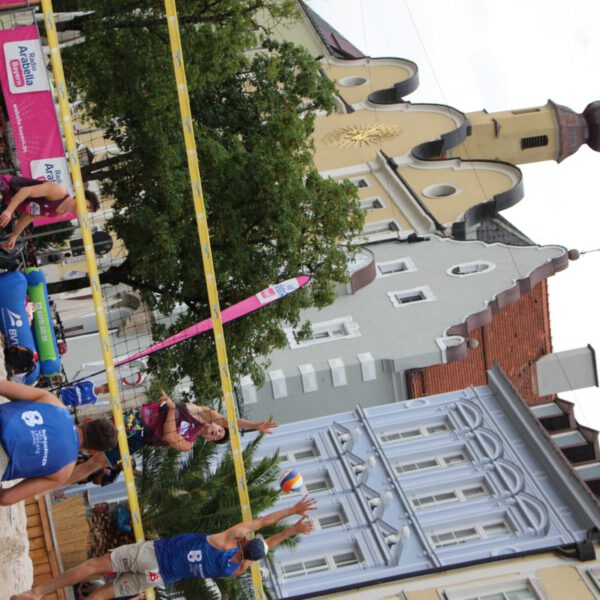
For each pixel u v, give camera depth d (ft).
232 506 61.26
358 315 111.86
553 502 84.64
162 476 61.00
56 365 58.39
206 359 79.51
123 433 36.40
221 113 86.99
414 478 90.12
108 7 72.18
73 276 116.47
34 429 29.53
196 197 36.11
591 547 77.05
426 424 98.07
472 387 100.22
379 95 158.20
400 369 105.60
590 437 99.45
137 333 109.09
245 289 79.77
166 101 74.02
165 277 79.97
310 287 83.61
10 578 39.17
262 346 81.66
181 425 42.91
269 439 96.48
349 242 88.58
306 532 38.11
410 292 114.93
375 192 136.56
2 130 67.15
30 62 58.85
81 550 65.77
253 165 78.84
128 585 36.88
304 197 79.87
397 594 76.43
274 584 79.00
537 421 91.50
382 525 85.10
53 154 59.98
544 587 74.79
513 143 164.25
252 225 81.00
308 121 87.61
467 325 108.88
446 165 140.87
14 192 47.57
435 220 127.75
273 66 83.76
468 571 78.13
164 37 74.18
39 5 61.57
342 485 90.63
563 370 118.93
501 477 88.74
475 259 120.16
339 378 104.68
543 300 124.36
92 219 121.08
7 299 52.42
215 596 59.31
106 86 75.05
